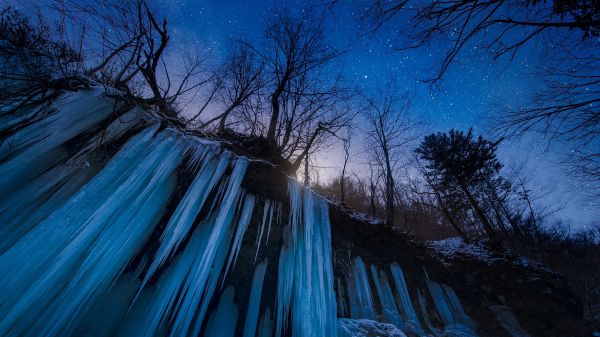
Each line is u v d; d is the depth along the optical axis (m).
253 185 4.90
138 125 4.45
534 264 8.83
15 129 3.58
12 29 4.30
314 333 3.76
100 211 3.19
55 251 2.71
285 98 10.50
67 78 4.15
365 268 5.41
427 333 4.95
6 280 2.38
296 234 4.83
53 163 3.56
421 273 6.21
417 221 17.89
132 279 3.25
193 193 4.10
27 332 2.28
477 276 7.11
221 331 3.30
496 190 14.81
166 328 3.07
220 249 3.95
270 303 3.94
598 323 6.86
